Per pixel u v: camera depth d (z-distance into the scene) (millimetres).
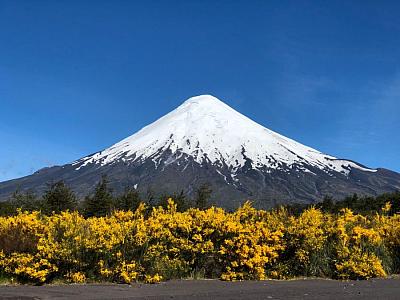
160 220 10930
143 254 10148
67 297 7855
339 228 11805
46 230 10125
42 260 9414
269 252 10805
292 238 11344
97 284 9461
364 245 11844
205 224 10914
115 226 10258
